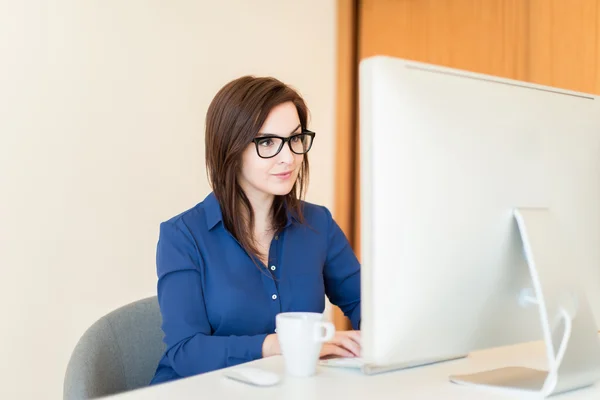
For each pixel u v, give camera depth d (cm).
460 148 93
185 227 152
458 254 93
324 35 332
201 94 283
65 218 242
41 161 236
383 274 87
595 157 111
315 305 162
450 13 291
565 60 256
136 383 144
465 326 95
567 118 107
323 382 103
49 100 237
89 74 247
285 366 109
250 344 129
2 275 227
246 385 101
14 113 229
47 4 236
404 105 88
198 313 145
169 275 147
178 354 135
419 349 91
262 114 146
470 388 101
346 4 332
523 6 268
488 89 97
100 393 123
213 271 150
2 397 228
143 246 265
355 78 332
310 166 325
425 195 90
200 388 99
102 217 252
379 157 86
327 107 334
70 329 244
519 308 102
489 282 97
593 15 246
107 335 138
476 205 94
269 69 308
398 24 311
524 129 100
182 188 277
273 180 149
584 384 101
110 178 254
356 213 331
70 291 244
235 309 149
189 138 279
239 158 151
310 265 164
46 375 239
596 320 110
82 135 246
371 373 108
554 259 99
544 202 103
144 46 263
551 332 97
